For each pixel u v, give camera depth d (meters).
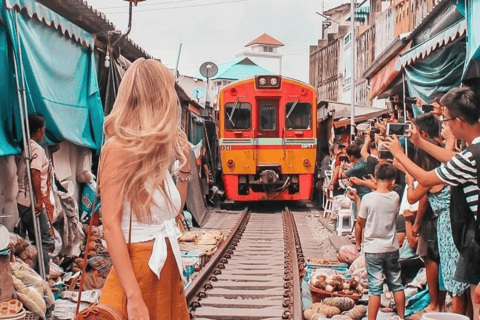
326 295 8.55
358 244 7.82
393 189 9.15
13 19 8.00
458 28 8.58
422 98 11.23
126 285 3.19
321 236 15.89
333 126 23.89
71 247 9.59
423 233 7.15
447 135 6.31
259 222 19.89
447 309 7.46
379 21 37.66
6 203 8.36
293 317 8.05
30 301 6.59
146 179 3.27
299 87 22.56
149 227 3.33
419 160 6.95
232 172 22.41
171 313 3.39
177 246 3.41
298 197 22.61
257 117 22.52
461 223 4.89
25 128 8.04
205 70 33.16
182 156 3.56
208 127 26.53
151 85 3.33
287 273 10.89
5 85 8.03
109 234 3.23
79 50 10.74
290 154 22.45
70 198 9.70
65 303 7.64
